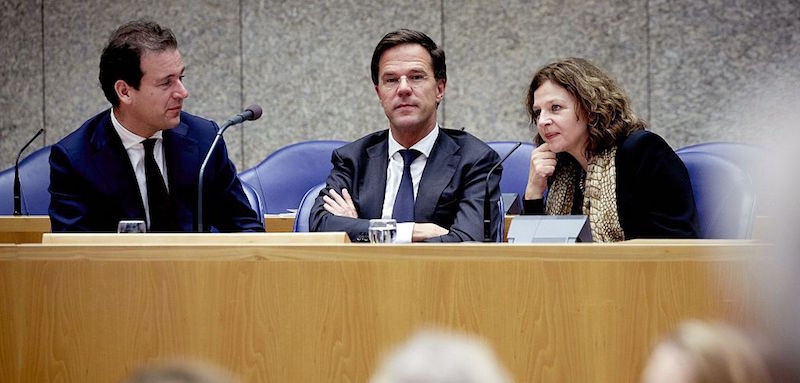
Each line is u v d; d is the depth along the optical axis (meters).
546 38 13.00
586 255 4.63
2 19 13.53
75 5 13.44
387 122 13.18
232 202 7.59
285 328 4.80
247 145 13.33
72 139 7.28
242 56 13.34
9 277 4.95
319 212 7.46
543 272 4.65
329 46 13.26
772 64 12.63
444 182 7.46
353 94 13.22
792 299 1.47
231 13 13.34
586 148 7.53
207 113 13.36
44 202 10.35
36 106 13.49
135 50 7.08
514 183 10.16
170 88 7.17
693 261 4.54
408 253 4.73
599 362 4.61
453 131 7.88
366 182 7.65
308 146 10.75
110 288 4.90
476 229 7.13
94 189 7.16
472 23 13.09
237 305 4.83
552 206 7.74
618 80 12.88
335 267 4.78
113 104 7.26
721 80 12.73
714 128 12.73
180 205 7.34
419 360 1.29
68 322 4.91
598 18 12.92
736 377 1.36
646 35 12.87
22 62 13.52
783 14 12.63
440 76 7.71
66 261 4.93
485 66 13.08
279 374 4.80
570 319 4.64
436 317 4.70
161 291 4.88
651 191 7.24
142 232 5.86
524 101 7.94
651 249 4.57
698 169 7.64
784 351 1.38
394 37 7.63
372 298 4.75
